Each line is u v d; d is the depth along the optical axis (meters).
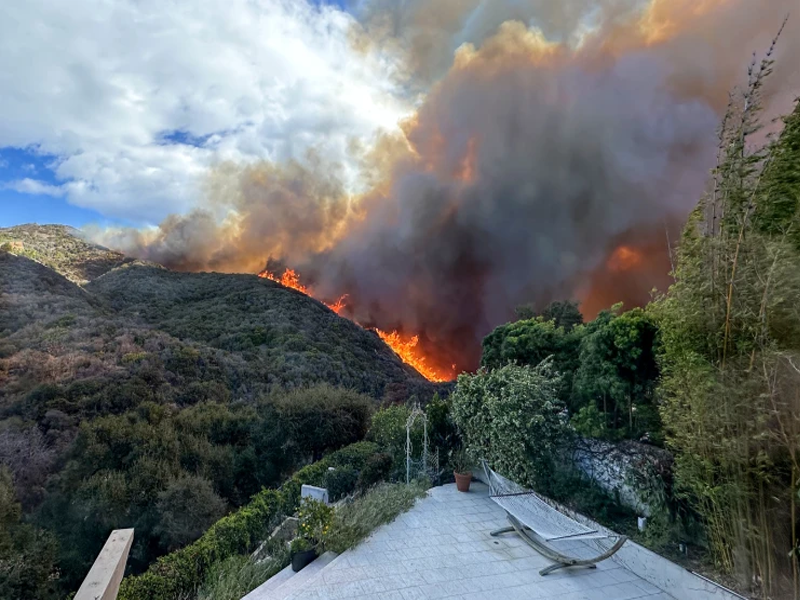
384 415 12.12
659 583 4.98
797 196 3.82
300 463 19.39
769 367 3.65
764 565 3.92
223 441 20.61
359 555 5.76
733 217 4.15
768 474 3.78
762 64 4.24
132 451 17.98
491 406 7.35
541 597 4.79
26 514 15.30
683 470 4.61
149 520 15.58
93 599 2.25
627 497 5.80
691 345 4.38
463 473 8.45
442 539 6.28
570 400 7.14
